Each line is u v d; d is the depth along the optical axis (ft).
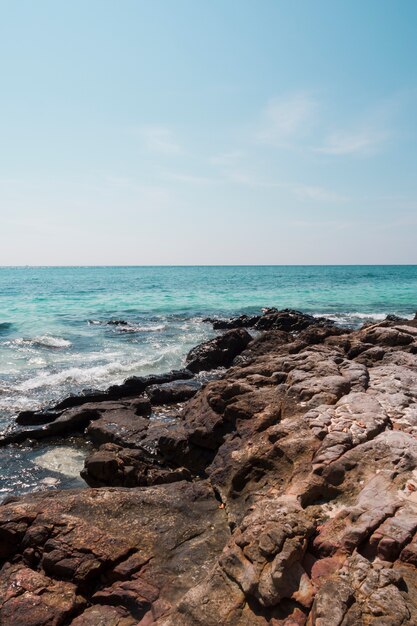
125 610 16.25
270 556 15.12
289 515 16.76
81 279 296.10
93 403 41.16
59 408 42.86
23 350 69.21
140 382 48.37
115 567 17.87
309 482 19.66
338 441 22.04
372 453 20.83
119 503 21.35
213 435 29.19
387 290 190.29
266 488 21.74
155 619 15.34
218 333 85.25
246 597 14.61
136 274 390.21
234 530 19.27
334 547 15.67
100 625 15.66
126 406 40.86
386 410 25.91
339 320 103.09
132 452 30.22
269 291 183.42
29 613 16.14
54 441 37.32
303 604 13.92
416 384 30.07
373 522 16.21
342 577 14.21
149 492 22.58
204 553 18.31
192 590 15.11
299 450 22.52
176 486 23.56
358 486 19.33
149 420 37.50
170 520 20.58
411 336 46.98
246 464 23.13
